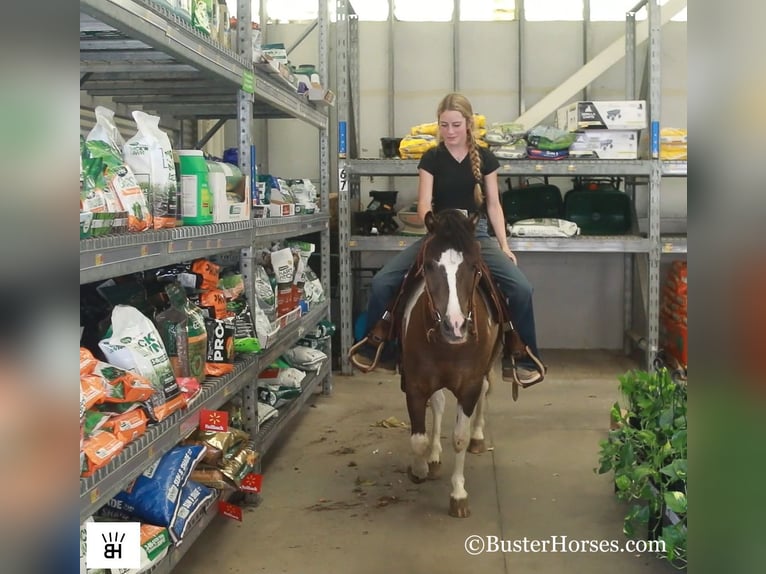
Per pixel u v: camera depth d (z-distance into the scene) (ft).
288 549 10.16
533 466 13.34
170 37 8.19
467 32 22.45
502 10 22.41
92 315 8.46
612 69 22.27
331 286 21.94
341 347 20.18
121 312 7.95
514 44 22.43
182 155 9.29
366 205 23.31
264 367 11.85
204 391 9.11
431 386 10.98
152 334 8.04
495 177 12.69
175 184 8.63
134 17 7.25
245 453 9.98
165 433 7.81
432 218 10.40
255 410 11.57
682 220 22.67
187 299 9.55
